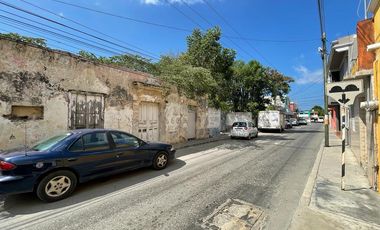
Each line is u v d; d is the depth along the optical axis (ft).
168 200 16.62
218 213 14.58
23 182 15.25
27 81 24.58
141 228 12.71
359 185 19.69
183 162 29.32
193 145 46.03
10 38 23.25
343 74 50.31
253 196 17.49
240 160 30.99
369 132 19.85
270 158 32.83
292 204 16.03
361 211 14.60
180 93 49.19
